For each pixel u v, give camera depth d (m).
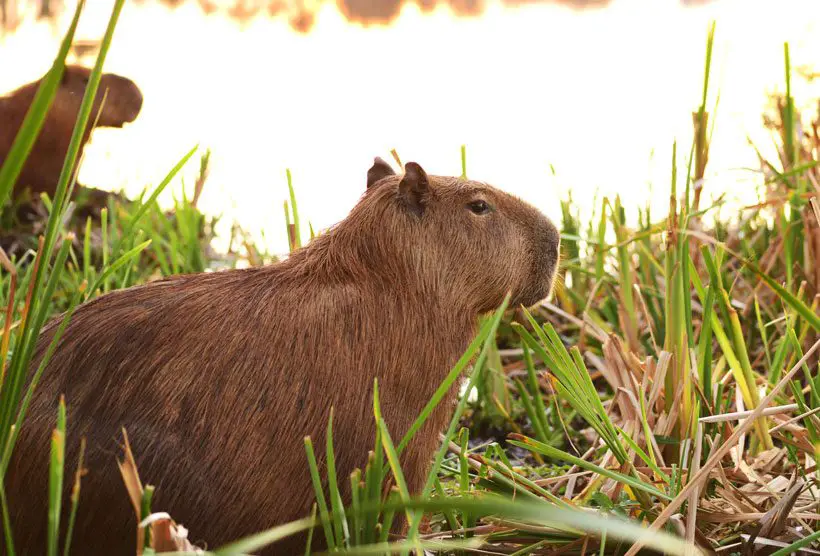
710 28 5.80
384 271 5.23
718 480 5.41
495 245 5.34
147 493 4.83
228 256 7.40
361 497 5.02
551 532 5.22
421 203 5.29
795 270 6.07
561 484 5.57
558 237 5.45
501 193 5.40
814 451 5.39
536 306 5.50
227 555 4.71
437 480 5.31
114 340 5.07
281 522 5.09
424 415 5.00
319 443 5.10
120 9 4.86
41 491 4.99
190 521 5.02
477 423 6.07
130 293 5.14
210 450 5.04
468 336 5.31
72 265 6.66
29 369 5.06
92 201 8.08
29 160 8.19
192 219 6.67
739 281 6.38
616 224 6.46
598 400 5.39
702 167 5.87
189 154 5.25
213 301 5.12
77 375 5.05
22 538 5.00
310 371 5.11
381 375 5.17
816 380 5.51
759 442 5.59
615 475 5.25
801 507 5.36
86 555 5.00
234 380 5.07
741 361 5.58
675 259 5.68
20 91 8.30
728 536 5.35
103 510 4.99
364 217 5.26
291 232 5.93
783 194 6.38
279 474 5.08
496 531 5.27
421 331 5.23
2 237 7.30
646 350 6.14
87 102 4.89
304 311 5.15
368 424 5.14
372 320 5.19
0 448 4.92
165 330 5.08
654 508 5.31
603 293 6.60
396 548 4.82
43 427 5.01
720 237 6.50
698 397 5.53
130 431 5.01
